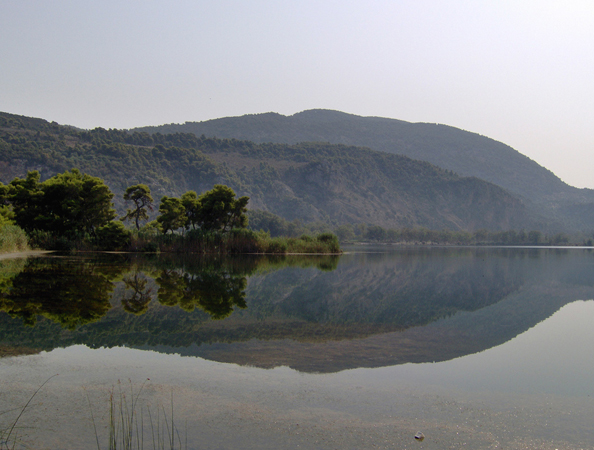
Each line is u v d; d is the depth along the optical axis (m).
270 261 37.94
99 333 10.20
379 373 7.82
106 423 5.58
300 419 5.79
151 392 6.62
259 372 7.66
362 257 50.72
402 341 10.41
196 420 5.70
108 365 7.89
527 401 6.60
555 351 9.79
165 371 7.60
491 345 10.27
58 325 10.82
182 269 26.70
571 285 24.09
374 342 10.19
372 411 6.11
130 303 14.09
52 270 22.34
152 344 9.39
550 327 12.69
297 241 54.78
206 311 13.32
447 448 5.11
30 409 5.96
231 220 51.59
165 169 190.12
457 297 18.80
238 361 8.29
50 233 40.28
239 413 5.93
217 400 6.36
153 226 50.28
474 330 12.02
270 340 10.05
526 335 11.52
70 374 7.36
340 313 14.12
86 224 43.28
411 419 5.89
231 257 41.59
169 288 17.84
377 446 5.12
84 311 12.56
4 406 6.05
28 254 33.72
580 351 9.79
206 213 50.03
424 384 7.29
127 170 165.50
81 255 35.06
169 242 45.25
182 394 6.56
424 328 12.10
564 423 5.84
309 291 19.52
